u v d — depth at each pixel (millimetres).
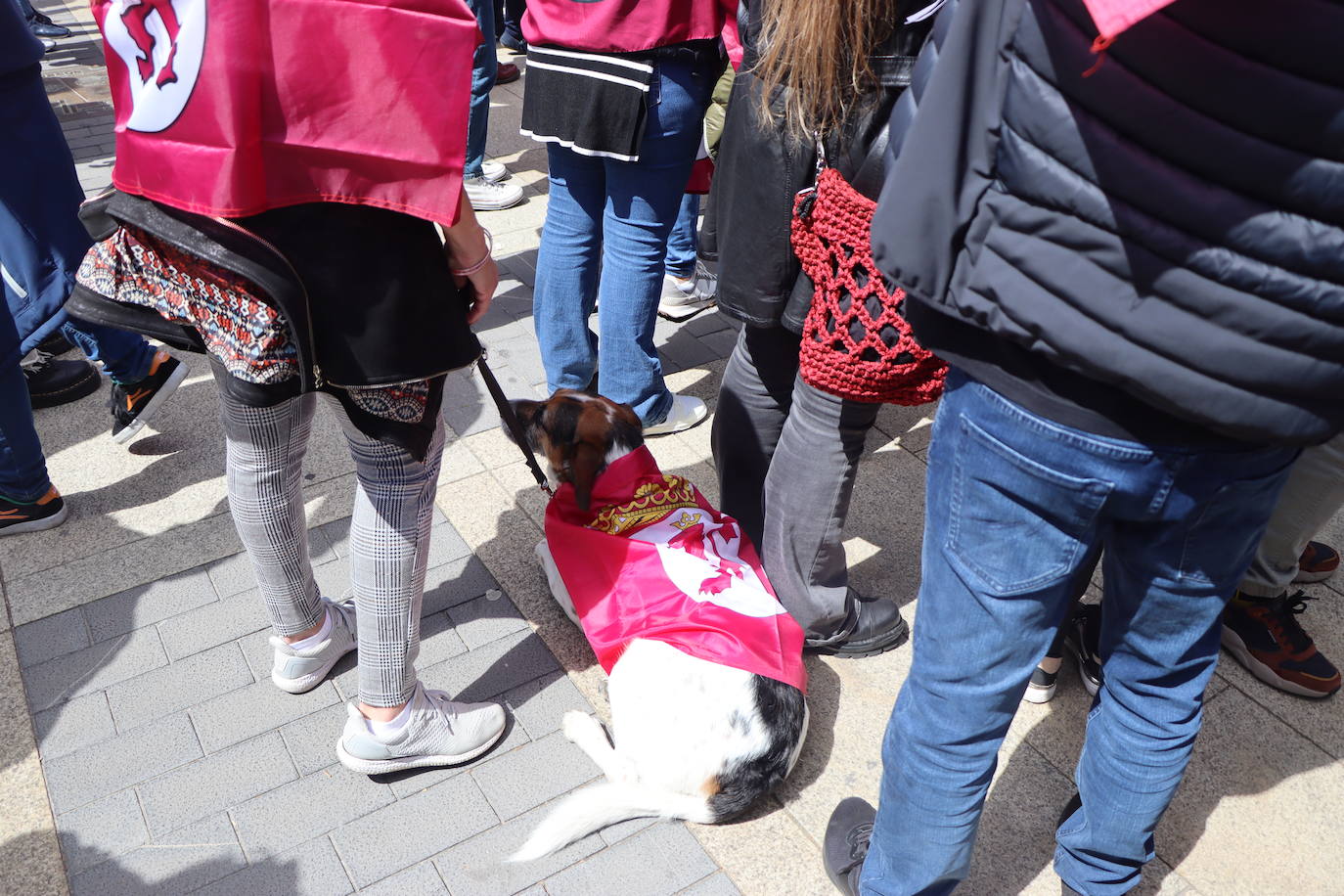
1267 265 1050
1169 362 1119
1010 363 1277
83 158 5582
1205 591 1407
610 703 2281
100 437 3396
